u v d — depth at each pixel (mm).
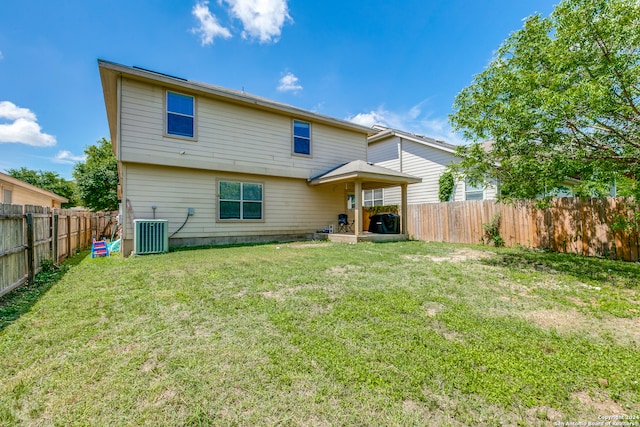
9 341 2498
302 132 11406
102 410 1701
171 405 1745
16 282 4184
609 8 4531
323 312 3174
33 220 4691
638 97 4590
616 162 5090
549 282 4535
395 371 2084
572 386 1955
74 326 2805
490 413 1713
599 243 6988
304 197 11531
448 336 2662
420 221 11391
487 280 4582
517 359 2262
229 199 9742
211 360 2213
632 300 3713
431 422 1638
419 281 4461
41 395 1820
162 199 8523
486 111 6219
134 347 2408
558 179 5426
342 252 7320
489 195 11273
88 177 23750
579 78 4867
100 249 7621
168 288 4043
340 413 1688
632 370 2133
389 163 15555
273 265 5551
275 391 1870
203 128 9109
